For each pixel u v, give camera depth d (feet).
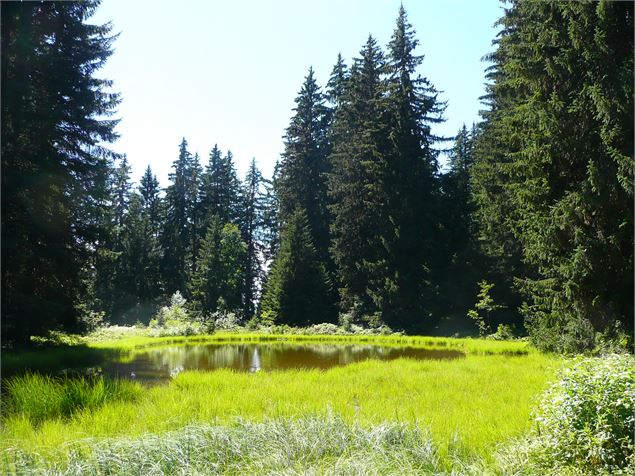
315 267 127.95
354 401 28.99
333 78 156.04
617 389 16.20
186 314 121.80
